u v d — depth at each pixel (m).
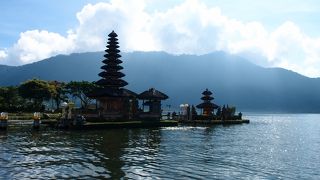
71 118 64.00
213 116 105.38
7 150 35.41
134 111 81.69
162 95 90.62
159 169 27.08
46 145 39.84
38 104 124.31
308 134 71.00
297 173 27.28
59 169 26.28
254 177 25.36
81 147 38.75
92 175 24.52
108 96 82.75
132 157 32.50
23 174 24.34
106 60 91.25
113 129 66.62
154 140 48.31
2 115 58.91
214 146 43.25
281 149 42.59
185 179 23.97
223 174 25.94
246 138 56.56
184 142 46.88
